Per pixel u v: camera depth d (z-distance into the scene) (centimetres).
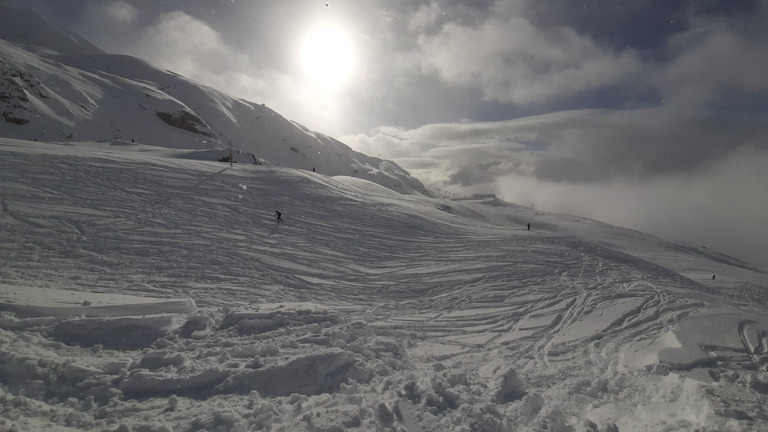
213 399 552
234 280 1463
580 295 1573
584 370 873
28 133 5372
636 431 556
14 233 1495
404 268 1939
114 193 2105
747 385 732
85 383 546
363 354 748
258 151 10738
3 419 452
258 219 2242
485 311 1374
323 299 1426
